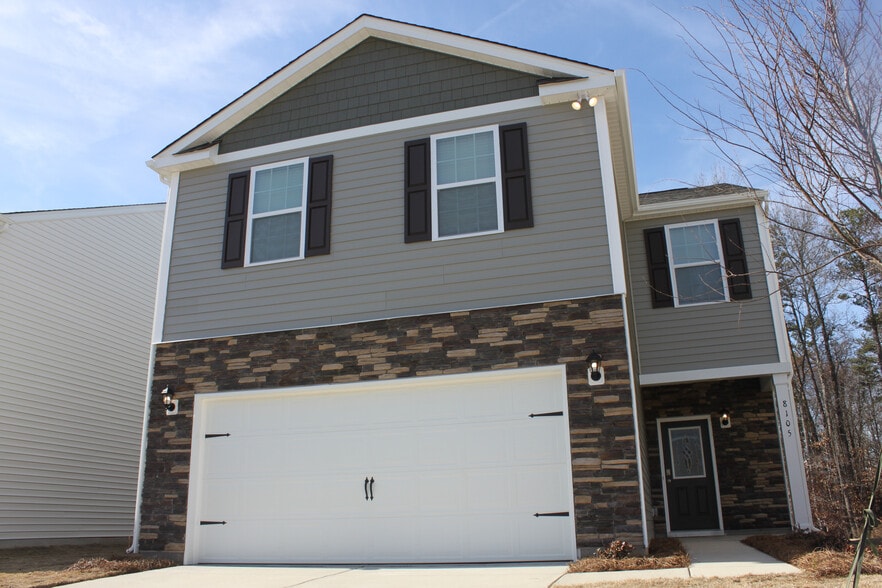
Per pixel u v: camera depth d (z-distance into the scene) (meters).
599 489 7.96
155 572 8.44
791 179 4.73
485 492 8.49
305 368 9.57
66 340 13.99
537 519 8.22
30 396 13.02
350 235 9.96
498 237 9.30
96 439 14.52
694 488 12.66
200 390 9.96
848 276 12.24
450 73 10.26
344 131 10.51
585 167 9.27
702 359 12.21
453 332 9.06
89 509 14.13
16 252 13.05
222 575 8.05
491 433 8.64
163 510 9.60
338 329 9.59
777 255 12.39
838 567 6.29
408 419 9.03
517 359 8.71
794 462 11.38
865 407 23.42
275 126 10.92
